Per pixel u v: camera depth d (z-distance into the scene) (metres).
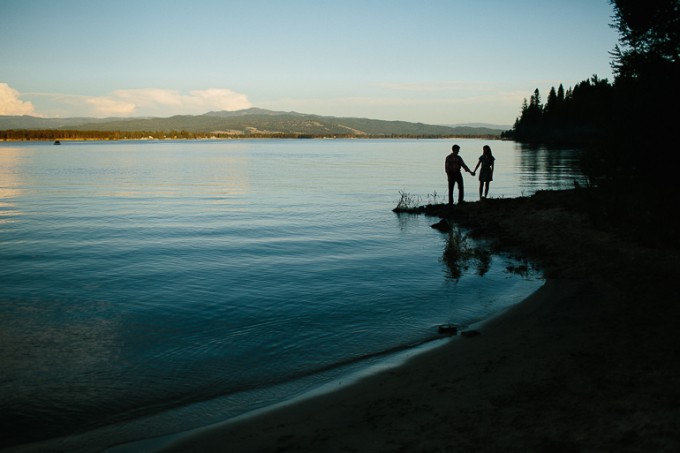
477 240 14.01
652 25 12.40
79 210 21.19
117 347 6.50
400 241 14.29
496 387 4.84
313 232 15.88
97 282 9.95
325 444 3.99
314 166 56.47
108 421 4.61
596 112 13.38
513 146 120.38
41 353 6.28
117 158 77.88
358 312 7.99
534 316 7.26
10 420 4.61
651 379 4.66
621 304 7.34
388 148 136.75
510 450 3.63
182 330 7.18
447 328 6.93
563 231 13.37
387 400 4.79
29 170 49.44
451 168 19.48
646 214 11.88
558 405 4.32
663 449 3.43
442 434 3.99
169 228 16.70
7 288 9.47
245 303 8.52
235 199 25.28
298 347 6.51
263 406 4.86
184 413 4.75
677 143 11.10
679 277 8.34
